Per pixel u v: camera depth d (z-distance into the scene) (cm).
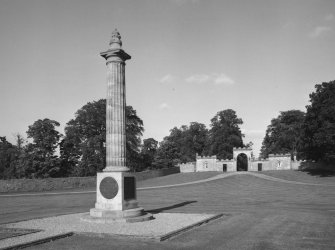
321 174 8231
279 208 3241
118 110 2700
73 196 5428
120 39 2803
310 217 2569
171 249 1623
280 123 13412
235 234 1939
